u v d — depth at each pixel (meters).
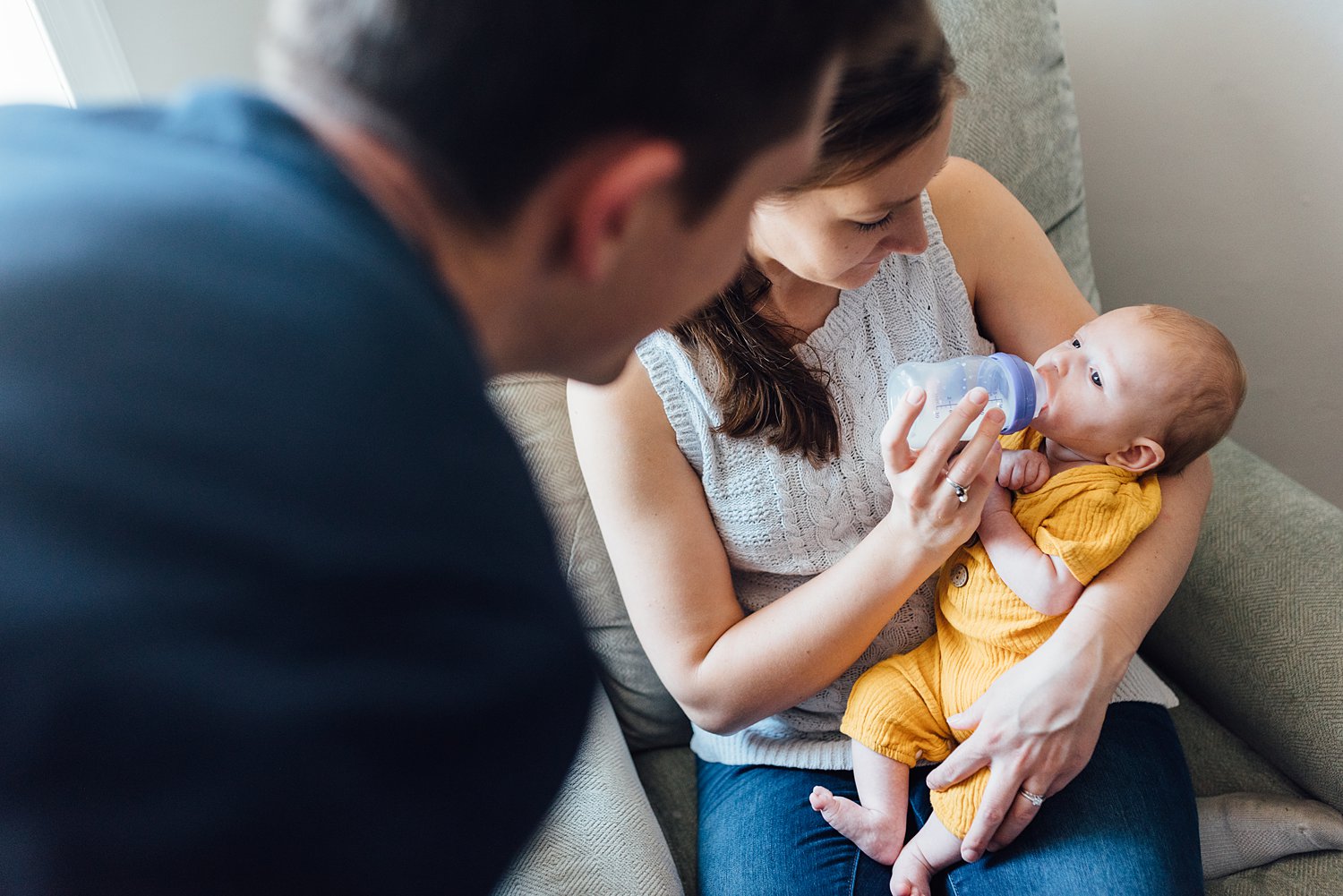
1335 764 1.12
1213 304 1.71
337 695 0.31
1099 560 1.01
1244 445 1.79
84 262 0.31
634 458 1.03
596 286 0.45
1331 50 1.44
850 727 1.09
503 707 0.36
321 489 0.31
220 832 0.30
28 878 0.29
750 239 0.95
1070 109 1.38
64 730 0.28
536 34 0.36
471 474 0.35
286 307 0.32
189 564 0.30
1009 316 1.17
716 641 1.07
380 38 0.37
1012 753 0.98
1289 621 1.17
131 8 1.28
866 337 1.07
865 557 1.01
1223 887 1.13
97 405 0.30
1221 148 1.58
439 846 0.35
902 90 0.71
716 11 0.39
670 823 1.24
